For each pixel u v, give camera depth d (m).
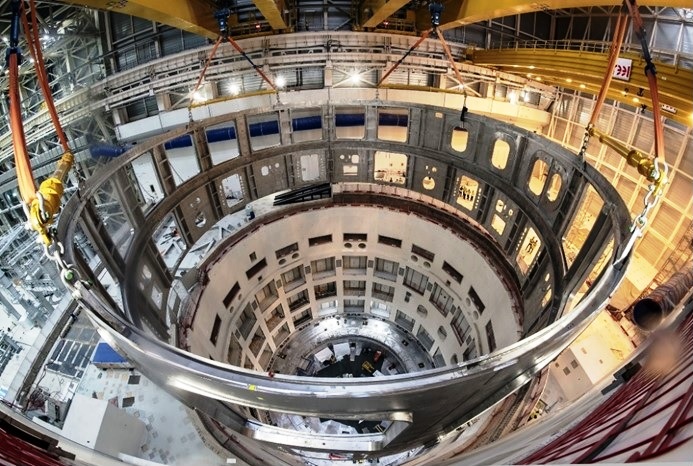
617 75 20.78
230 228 22.77
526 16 32.22
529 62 25.77
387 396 7.74
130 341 8.14
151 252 16.38
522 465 5.12
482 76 29.95
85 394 15.59
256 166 21.08
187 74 27.28
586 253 12.94
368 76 29.12
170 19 21.44
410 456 19.47
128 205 14.72
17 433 7.62
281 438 11.32
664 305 8.95
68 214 11.22
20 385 16.20
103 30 27.91
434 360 30.19
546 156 15.26
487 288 21.02
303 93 27.73
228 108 27.28
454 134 22.77
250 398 8.10
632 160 9.77
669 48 23.70
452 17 25.11
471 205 20.72
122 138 28.59
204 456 14.01
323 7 28.20
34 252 25.41
